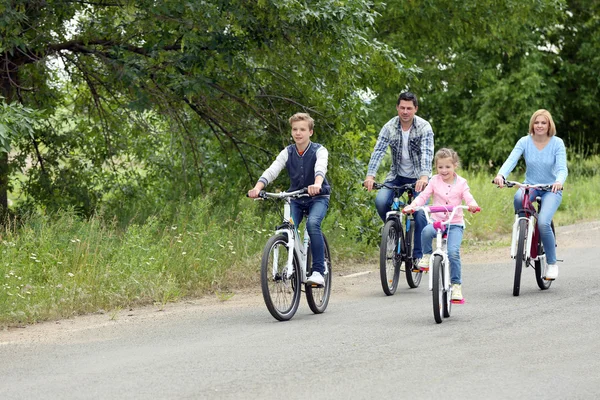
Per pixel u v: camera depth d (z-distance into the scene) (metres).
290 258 14.82
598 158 52.41
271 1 20.09
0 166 24.53
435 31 39.38
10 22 19.86
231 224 22.92
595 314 14.72
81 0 22.06
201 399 9.75
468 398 9.71
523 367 11.09
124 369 11.26
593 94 57.25
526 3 38.47
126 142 27.44
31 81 23.75
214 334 13.68
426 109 58.56
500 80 55.00
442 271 14.59
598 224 31.11
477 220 29.69
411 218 18.06
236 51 21.62
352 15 21.23
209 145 27.45
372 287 18.86
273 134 24.45
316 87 23.28
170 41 21.62
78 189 25.75
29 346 13.06
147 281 17.61
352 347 12.38
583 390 10.02
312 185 14.89
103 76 24.39
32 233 19.28
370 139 24.30
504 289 17.83
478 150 56.41
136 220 24.81
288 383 10.39
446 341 12.74
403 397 9.75
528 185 17.03
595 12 56.47
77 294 16.58
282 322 14.65
